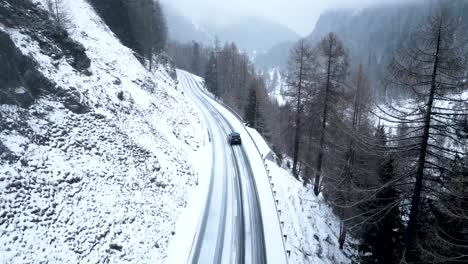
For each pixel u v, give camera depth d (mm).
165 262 13930
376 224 13891
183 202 18875
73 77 19312
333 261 18297
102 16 40031
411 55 10102
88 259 11672
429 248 11586
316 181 24547
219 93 67875
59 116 16156
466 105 9586
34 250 10477
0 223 10328
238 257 14953
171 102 34594
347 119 20312
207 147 29859
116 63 29391
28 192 11867
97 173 15266
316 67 23938
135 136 20531
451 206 10438
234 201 19984
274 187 22156
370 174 16141
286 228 18031
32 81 15891
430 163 10367
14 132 13281
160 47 57188
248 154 28516
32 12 19906
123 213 14578
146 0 49344
